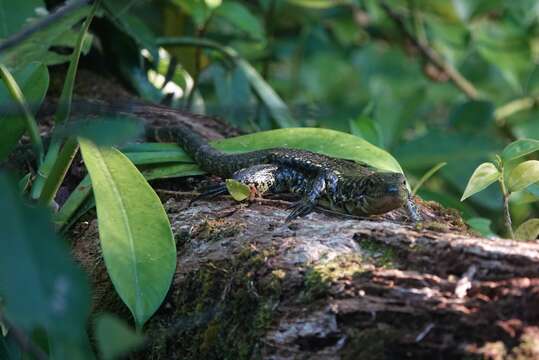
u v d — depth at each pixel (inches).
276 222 215.3
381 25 442.9
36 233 129.6
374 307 167.6
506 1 386.0
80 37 211.2
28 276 125.9
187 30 381.1
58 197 243.6
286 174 249.9
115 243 197.5
